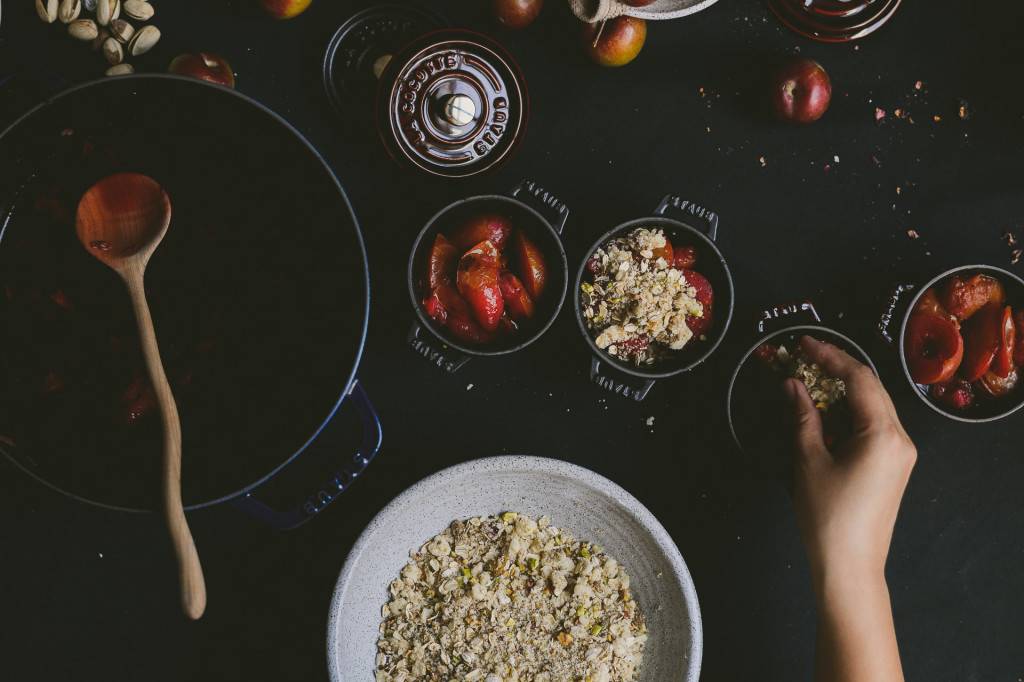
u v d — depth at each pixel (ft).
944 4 3.79
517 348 3.14
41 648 3.51
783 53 3.72
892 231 3.80
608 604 3.53
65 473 3.25
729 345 3.71
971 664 3.88
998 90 3.82
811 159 3.77
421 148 3.37
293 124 3.51
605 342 3.26
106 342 3.36
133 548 3.58
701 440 3.75
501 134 3.46
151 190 3.08
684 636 3.32
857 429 3.07
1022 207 3.84
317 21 3.49
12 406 3.25
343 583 3.06
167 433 2.81
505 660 3.43
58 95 2.73
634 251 3.28
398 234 3.59
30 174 3.19
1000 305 3.45
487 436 3.67
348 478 3.29
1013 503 3.90
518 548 3.48
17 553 3.50
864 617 2.93
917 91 3.80
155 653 3.57
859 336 3.76
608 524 3.47
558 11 3.59
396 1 3.49
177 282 3.41
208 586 3.57
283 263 3.45
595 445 3.72
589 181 3.67
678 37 3.69
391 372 3.62
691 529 3.76
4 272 3.24
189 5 3.45
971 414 3.54
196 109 3.13
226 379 3.46
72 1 3.31
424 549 3.50
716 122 3.72
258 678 3.60
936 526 3.87
